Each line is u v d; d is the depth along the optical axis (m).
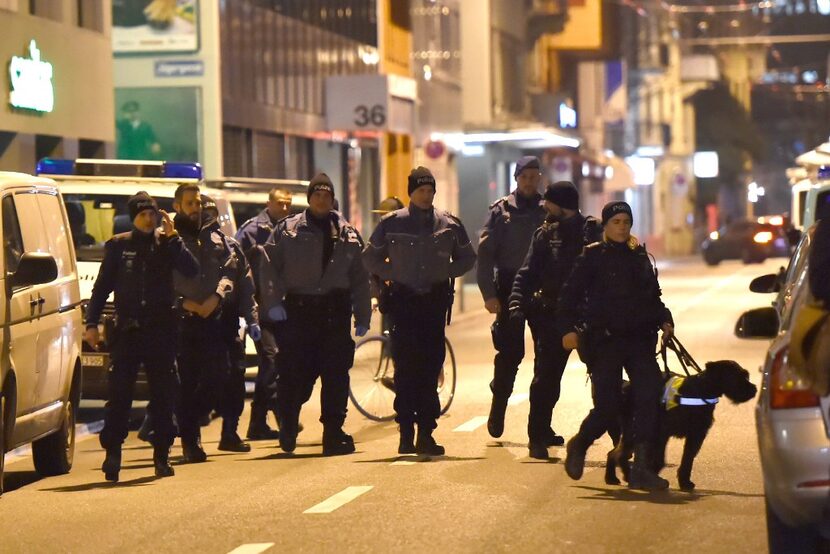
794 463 19.56
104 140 75.38
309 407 45.00
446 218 33.56
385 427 40.09
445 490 28.55
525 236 33.44
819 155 62.34
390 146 117.12
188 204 34.09
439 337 33.62
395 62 117.69
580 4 165.25
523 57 153.88
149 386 31.41
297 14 96.75
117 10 82.19
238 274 34.69
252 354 46.28
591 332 28.00
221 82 83.31
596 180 178.62
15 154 66.31
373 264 33.44
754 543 23.20
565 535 24.02
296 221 33.81
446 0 131.88
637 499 27.25
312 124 99.19
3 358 29.19
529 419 32.88
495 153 143.75
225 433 35.56
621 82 180.75
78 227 44.44
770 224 170.62
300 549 23.36
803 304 20.62
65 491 30.14
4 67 64.31
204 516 26.48
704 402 27.41
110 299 41.22
